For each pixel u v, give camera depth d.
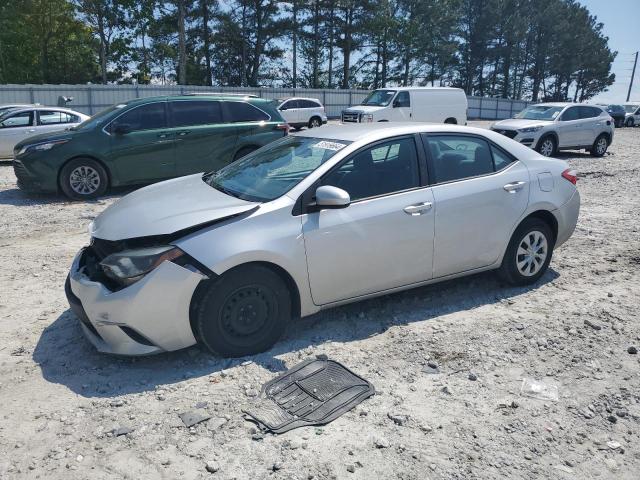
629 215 8.44
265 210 3.81
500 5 61.12
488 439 2.99
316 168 4.08
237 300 3.71
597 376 3.65
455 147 4.69
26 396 3.39
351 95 45.25
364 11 51.06
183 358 3.85
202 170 10.23
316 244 3.90
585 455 2.88
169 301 3.53
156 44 48.66
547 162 5.16
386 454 2.86
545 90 81.69
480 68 67.94
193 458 2.82
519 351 3.97
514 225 4.82
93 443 2.94
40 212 8.55
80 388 3.49
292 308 4.05
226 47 50.31
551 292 5.10
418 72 61.81
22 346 4.04
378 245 4.15
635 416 3.22
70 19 47.41
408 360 3.84
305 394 3.39
